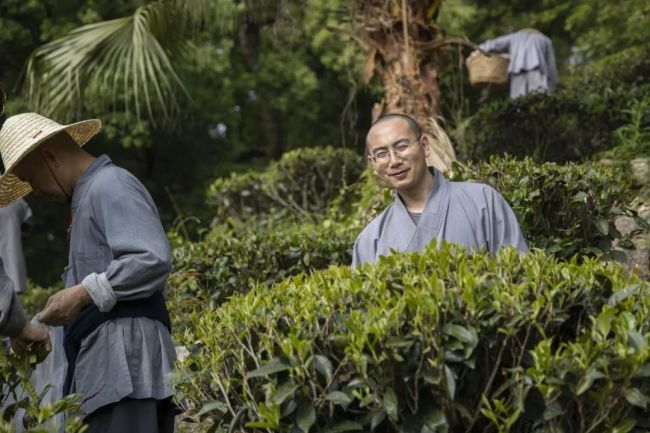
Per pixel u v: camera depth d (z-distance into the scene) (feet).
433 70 25.09
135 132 50.75
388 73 25.04
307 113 62.39
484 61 36.09
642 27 44.01
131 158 61.87
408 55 24.75
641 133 28.35
